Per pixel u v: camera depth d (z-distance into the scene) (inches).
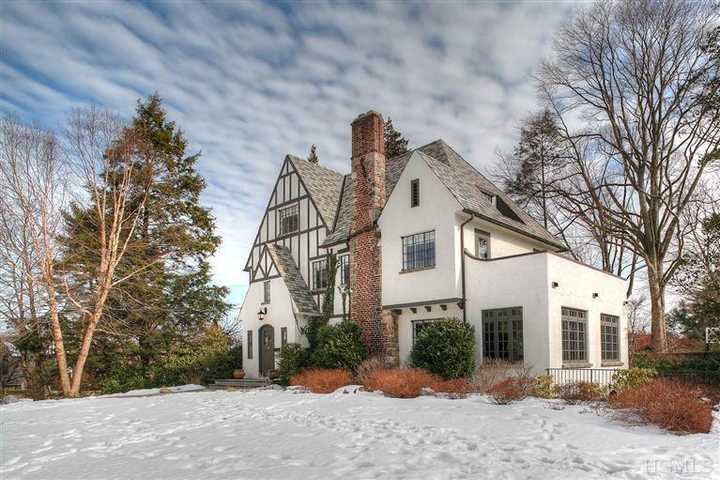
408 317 729.0
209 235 1113.4
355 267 792.9
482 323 648.4
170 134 1080.8
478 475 226.8
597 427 342.3
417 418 384.5
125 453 293.3
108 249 863.7
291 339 839.1
